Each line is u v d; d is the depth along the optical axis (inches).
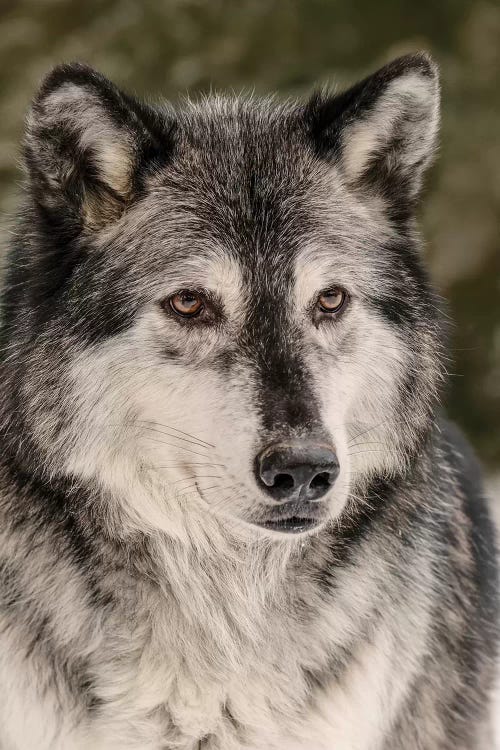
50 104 343.0
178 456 347.6
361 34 1066.7
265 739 354.3
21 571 353.1
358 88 373.7
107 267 354.3
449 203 973.8
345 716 355.3
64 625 347.9
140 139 358.0
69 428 347.3
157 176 365.7
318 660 354.6
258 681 352.5
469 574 418.9
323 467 316.5
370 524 368.5
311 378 338.0
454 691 407.8
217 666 350.9
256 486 322.7
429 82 375.2
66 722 350.6
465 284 971.3
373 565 365.7
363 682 358.0
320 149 378.9
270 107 406.6
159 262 355.3
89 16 1075.9
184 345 347.9
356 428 366.3
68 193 354.0
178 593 357.7
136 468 354.0
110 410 348.5
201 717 350.6
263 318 347.9
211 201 362.6
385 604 364.5
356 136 378.0
